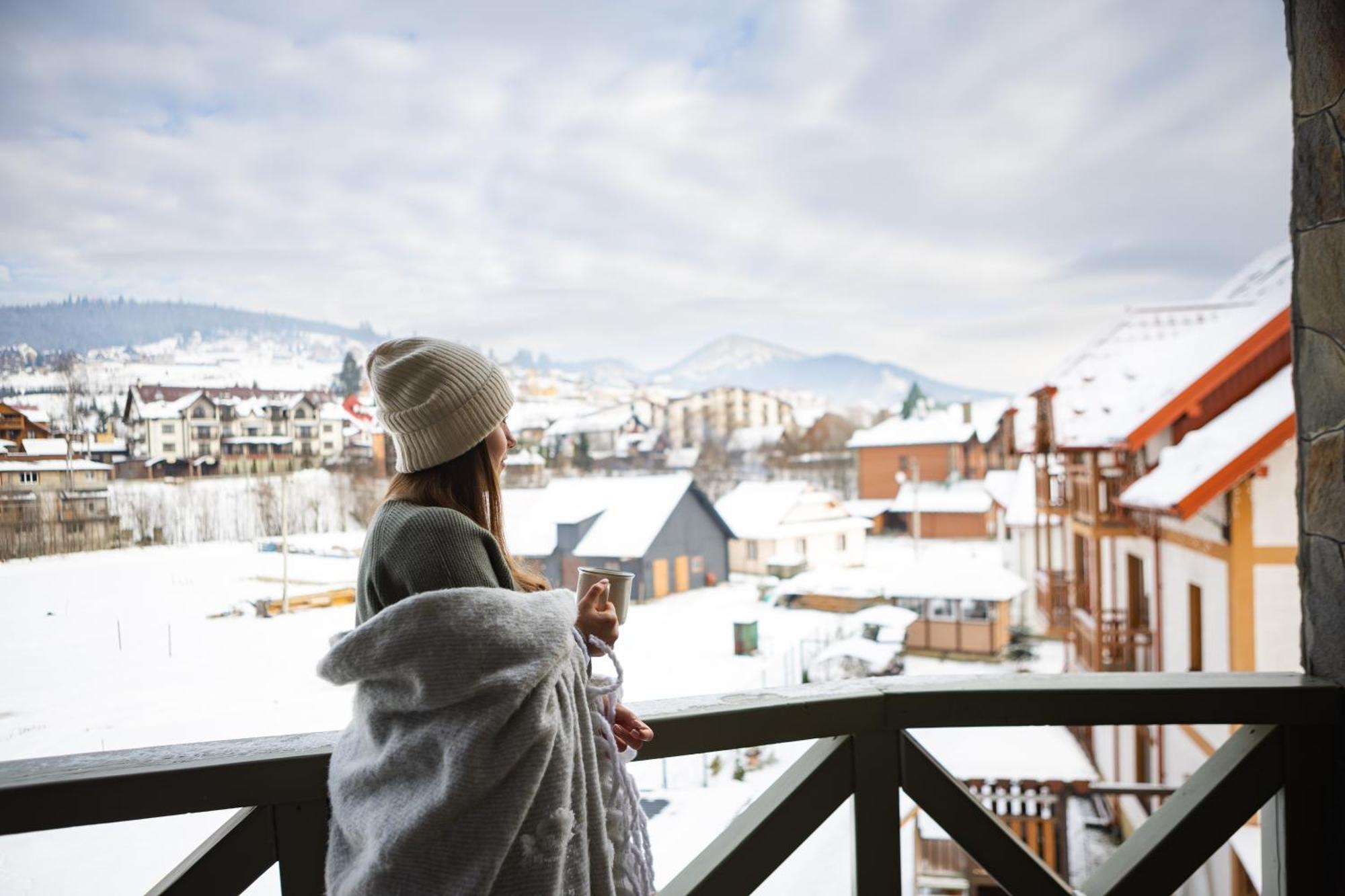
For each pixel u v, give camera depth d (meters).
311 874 1.03
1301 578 1.34
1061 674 1.25
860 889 1.18
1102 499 8.38
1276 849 1.26
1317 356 1.29
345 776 0.88
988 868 1.18
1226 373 6.77
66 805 0.96
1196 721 1.20
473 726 0.78
